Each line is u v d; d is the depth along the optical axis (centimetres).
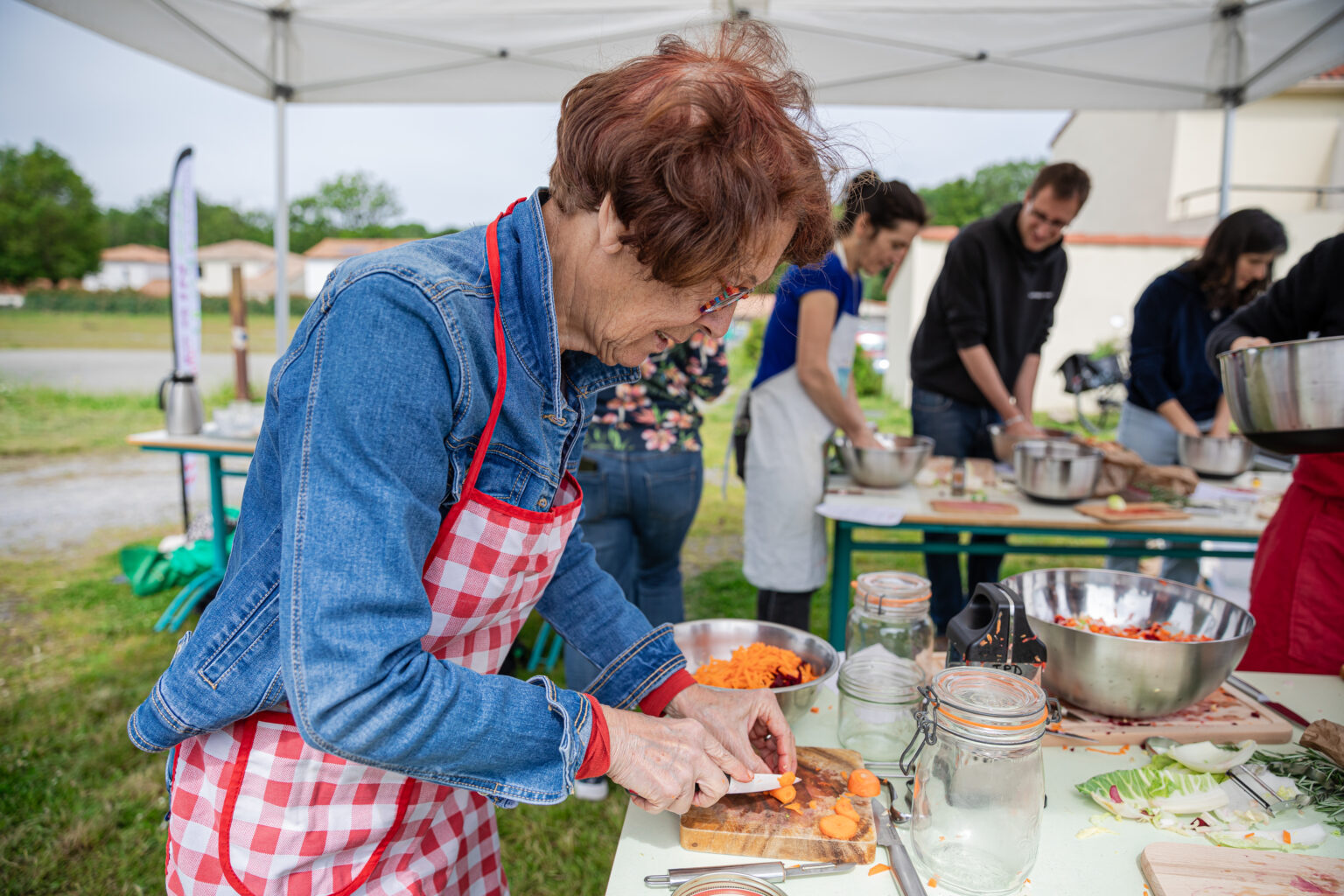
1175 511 254
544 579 91
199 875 85
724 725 101
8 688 325
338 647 61
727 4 355
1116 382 369
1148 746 110
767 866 87
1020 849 81
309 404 64
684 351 240
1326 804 96
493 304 73
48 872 220
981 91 408
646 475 242
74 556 525
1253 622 117
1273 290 188
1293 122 1392
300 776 82
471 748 68
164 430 379
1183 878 82
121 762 272
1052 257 333
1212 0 350
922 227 275
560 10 359
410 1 355
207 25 362
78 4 315
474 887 103
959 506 262
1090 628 124
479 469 75
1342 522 162
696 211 63
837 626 273
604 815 252
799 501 276
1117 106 409
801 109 74
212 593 389
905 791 101
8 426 1077
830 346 280
